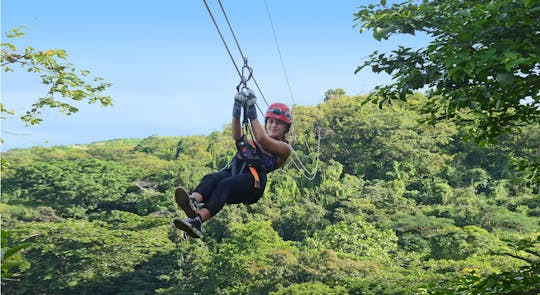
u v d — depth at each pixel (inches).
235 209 3088.1
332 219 3233.3
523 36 366.6
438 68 409.1
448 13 414.9
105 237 2541.8
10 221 2679.6
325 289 1930.4
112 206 3570.4
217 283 2262.6
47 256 2513.5
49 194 3321.9
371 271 2151.8
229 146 4751.5
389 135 4097.0
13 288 2438.5
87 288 2588.6
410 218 2979.8
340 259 2203.5
